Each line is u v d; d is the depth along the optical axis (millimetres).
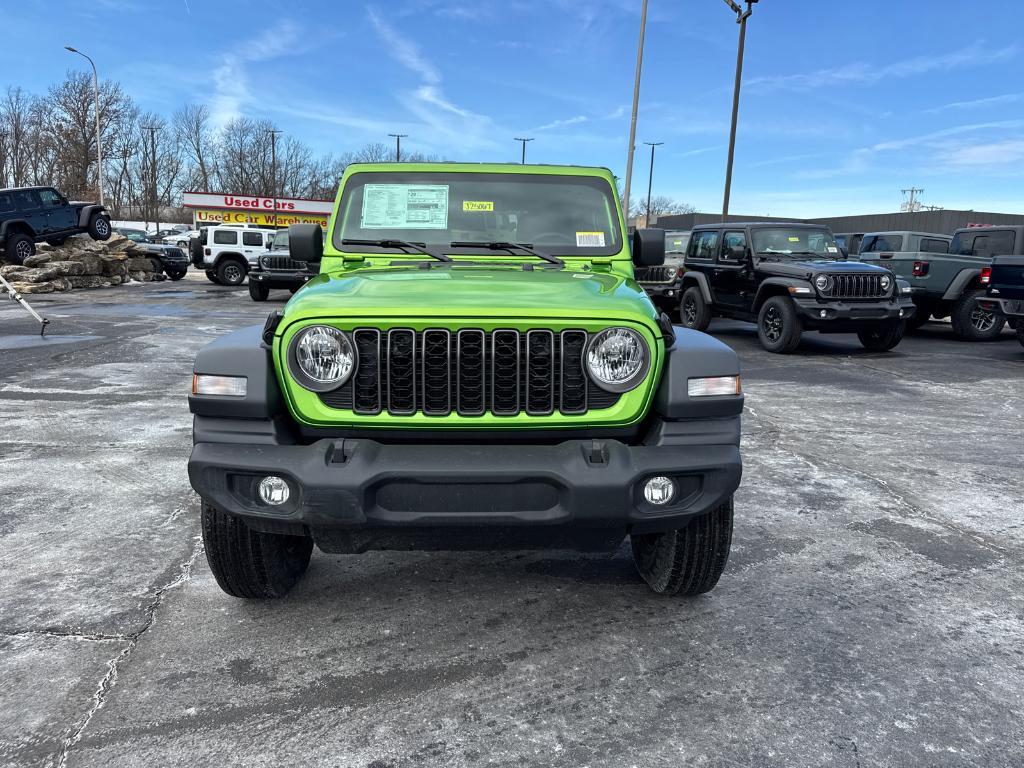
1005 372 9320
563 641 2838
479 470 2453
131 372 8484
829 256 11656
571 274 3311
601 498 2473
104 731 2268
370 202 3789
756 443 5816
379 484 2459
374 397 2572
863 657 2738
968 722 2350
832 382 8547
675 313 15078
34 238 22672
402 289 2777
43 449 5332
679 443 2598
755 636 2885
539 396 2604
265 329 2637
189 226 65125
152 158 68062
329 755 2176
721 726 2324
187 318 14508
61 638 2803
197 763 2135
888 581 3395
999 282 10172
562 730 2299
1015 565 3588
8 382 7812
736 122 22203
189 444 5492
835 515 4246
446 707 2412
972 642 2855
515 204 3801
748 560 3611
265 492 2525
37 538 3744
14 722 2303
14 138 65312
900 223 53281
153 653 2713
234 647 2766
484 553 3680
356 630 2906
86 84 61688
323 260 3672
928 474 5055
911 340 12953
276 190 71875
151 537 3775
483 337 2549
